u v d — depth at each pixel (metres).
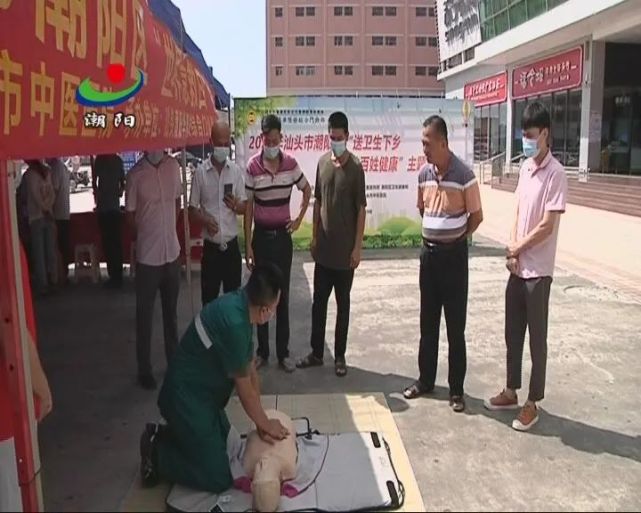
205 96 6.69
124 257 8.88
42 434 3.95
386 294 7.73
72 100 3.20
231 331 3.15
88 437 3.91
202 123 6.49
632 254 10.23
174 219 4.83
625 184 17.52
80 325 6.52
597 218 14.98
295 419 4.04
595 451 3.72
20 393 2.59
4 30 2.62
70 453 3.70
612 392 4.60
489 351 5.52
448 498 3.21
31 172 7.55
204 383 3.21
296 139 10.04
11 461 3.02
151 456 3.25
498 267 9.33
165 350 5.18
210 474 3.15
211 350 3.19
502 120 29.64
